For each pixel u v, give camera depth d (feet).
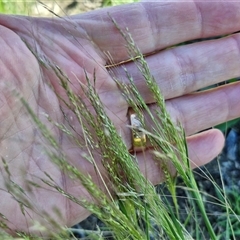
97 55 0.40
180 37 0.42
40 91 0.36
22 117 0.34
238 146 0.54
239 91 0.42
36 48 0.37
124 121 0.39
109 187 0.35
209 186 0.52
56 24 0.39
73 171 0.28
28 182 0.31
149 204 0.32
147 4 0.41
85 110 0.34
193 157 0.41
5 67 0.34
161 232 0.33
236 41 0.42
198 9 0.41
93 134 0.36
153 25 0.41
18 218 0.34
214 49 0.42
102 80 0.39
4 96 0.33
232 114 0.43
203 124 0.42
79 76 0.38
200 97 0.42
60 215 0.31
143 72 0.34
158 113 0.34
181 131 0.34
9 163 0.34
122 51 0.41
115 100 0.38
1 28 0.36
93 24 0.40
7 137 0.34
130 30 0.41
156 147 0.35
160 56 0.41
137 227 0.32
